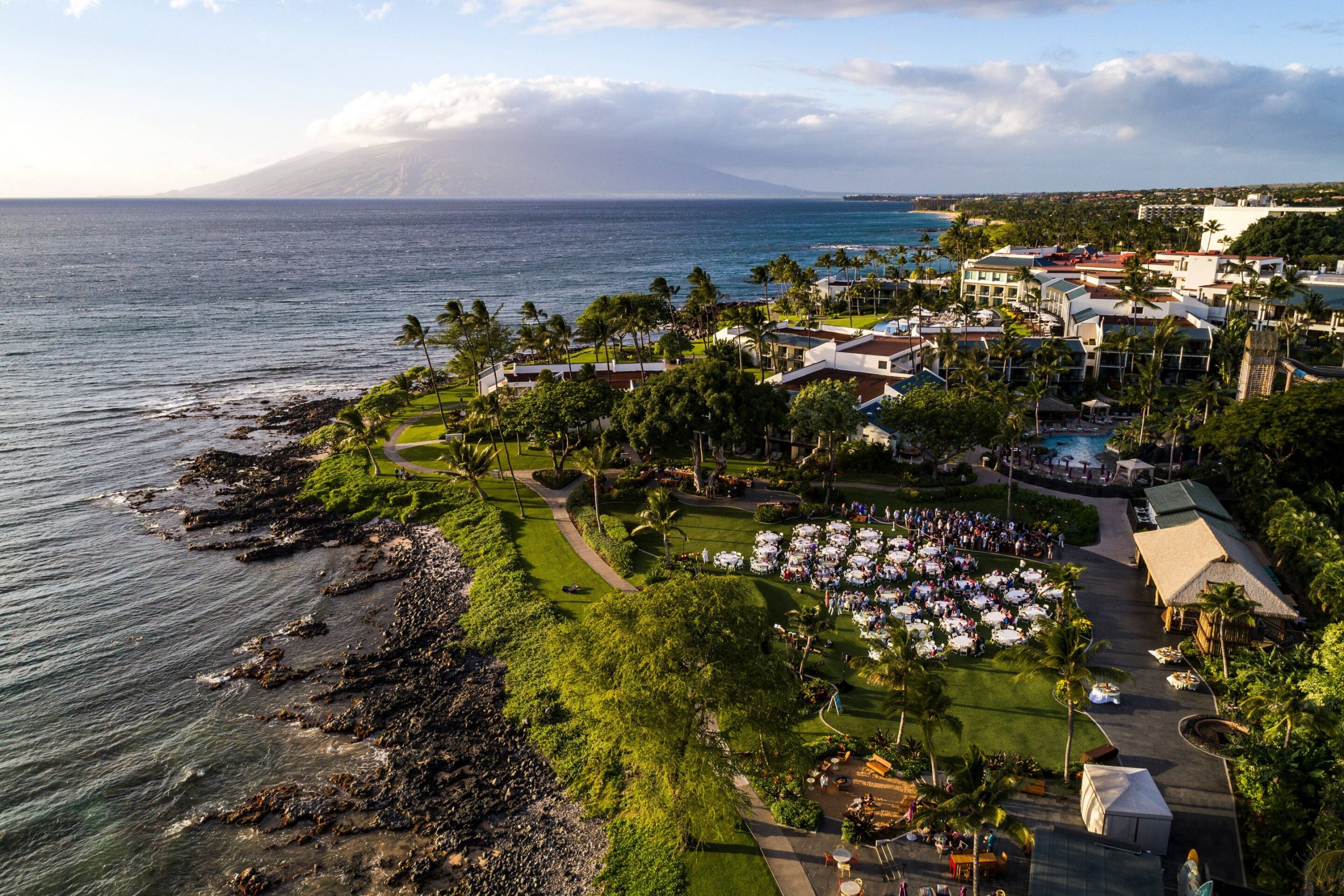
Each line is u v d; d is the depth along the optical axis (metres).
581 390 96.88
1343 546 57.56
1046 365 114.50
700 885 38.88
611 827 44.62
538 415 93.38
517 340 163.00
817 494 86.88
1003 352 119.00
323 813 47.81
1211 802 42.09
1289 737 42.72
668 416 84.38
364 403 129.25
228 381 160.88
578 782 48.56
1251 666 49.38
